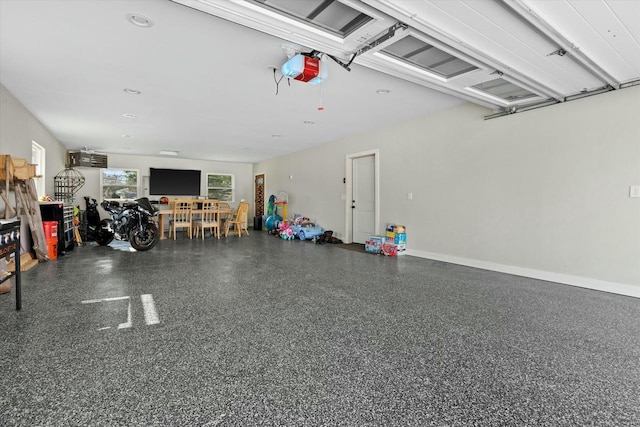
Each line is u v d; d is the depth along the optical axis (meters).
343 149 7.05
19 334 2.12
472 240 4.59
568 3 1.98
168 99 4.39
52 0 2.19
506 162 4.20
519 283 3.64
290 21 2.29
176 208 7.88
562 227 3.69
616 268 3.30
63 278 3.64
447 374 1.68
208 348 1.95
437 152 5.05
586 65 2.78
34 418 1.30
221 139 7.14
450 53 2.67
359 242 6.84
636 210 3.18
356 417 1.34
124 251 5.74
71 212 5.95
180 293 3.12
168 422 1.29
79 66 3.31
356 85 3.85
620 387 1.58
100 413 1.34
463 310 2.69
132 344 1.99
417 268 4.41
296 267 4.43
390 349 1.96
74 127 5.98
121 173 9.50
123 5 2.25
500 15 2.14
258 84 3.82
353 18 2.35
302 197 8.64
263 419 1.32
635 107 3.18
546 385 1.59
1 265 2.95
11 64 3.26
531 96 3.84
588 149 3.49
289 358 1.84
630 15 2.09
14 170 3.68
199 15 2.38
